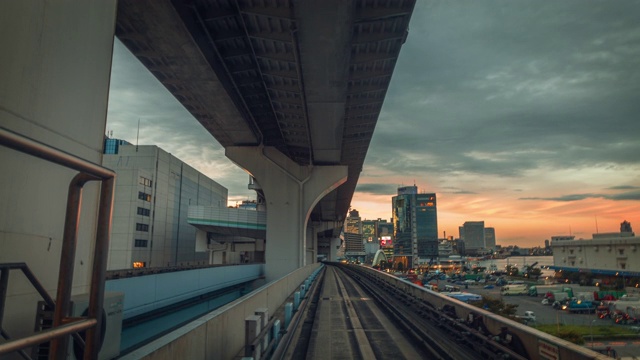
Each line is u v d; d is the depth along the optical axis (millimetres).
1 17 5648
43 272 6508
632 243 101500
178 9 21250
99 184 8211
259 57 27359
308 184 52938
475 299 81750
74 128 7324
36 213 6375
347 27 21703
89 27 7848
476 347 9555
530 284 126750
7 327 5723
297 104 35000
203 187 110750
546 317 70125
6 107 5742
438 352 10805
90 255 7859
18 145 2033
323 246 174625
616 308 65062
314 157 51594
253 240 80938
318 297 26688
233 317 9664
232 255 88250
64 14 7035
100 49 8258
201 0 22516
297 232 51719
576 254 126312
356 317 17875
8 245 5789
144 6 20469
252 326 8641
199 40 24703
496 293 114938
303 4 19844
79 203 2740
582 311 74312
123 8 20672
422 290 18016
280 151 55094
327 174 53438
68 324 2381
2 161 5723
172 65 26938
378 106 38719
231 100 33531
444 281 162375
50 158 2238
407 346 12141
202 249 74375
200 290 27297
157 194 80875
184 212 95500
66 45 7102
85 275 7691
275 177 52344
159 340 5602
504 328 8664
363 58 27359
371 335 13805
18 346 1958
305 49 24000
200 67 27188
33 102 6281
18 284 5953
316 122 37031
